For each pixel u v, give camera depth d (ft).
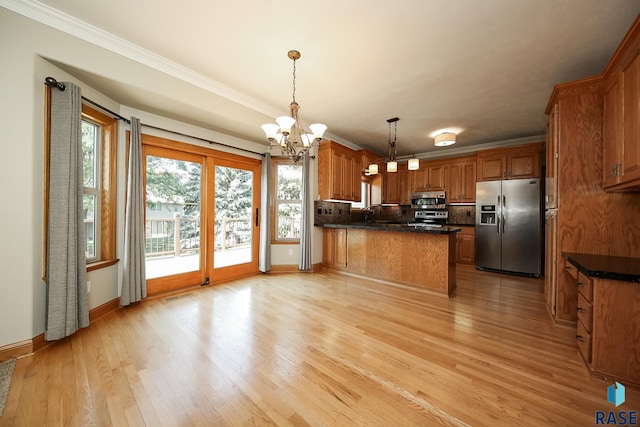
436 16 5.84
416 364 5.76
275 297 10.25
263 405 4.50
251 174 13.74
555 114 7.95
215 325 7.66
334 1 5.48
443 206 17.66
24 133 5.92
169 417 4.21
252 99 10.43
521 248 13.89
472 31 6.34
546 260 9.38
